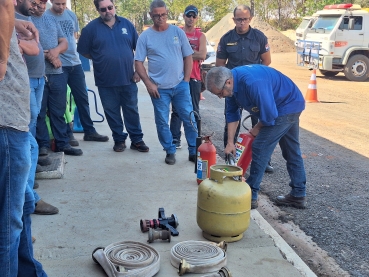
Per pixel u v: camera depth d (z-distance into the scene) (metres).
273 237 3.90
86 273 3.26
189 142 5.87
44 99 5.52
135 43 6.19
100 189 4.87
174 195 4.75
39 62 4.55
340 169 6.09
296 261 3.52
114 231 3.91
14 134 2.33
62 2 5.85
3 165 2.32
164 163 5.83
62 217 4.15
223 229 3.62
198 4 43.47
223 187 3.62
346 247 3.97
